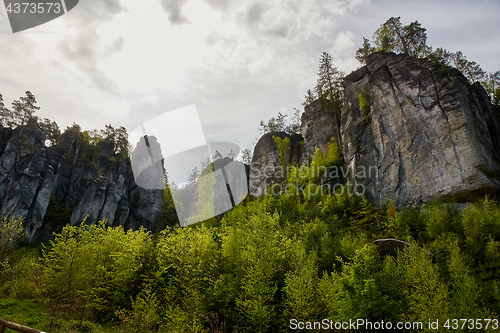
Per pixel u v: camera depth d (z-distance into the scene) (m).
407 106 33.34
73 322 14.83
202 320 15.30
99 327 15.06
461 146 28.20
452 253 15.53
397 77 35.44
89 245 18.36
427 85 32.81
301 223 27.47
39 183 44.28
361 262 13.58
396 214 24.02
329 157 40.00
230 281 17.36
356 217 29.11
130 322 14.34
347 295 12.52
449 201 27.11
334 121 45.62
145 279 17.48
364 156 35.56
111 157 55.75
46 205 43.78
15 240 28.94
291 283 15.04
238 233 21.42
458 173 27.53
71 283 16.36
